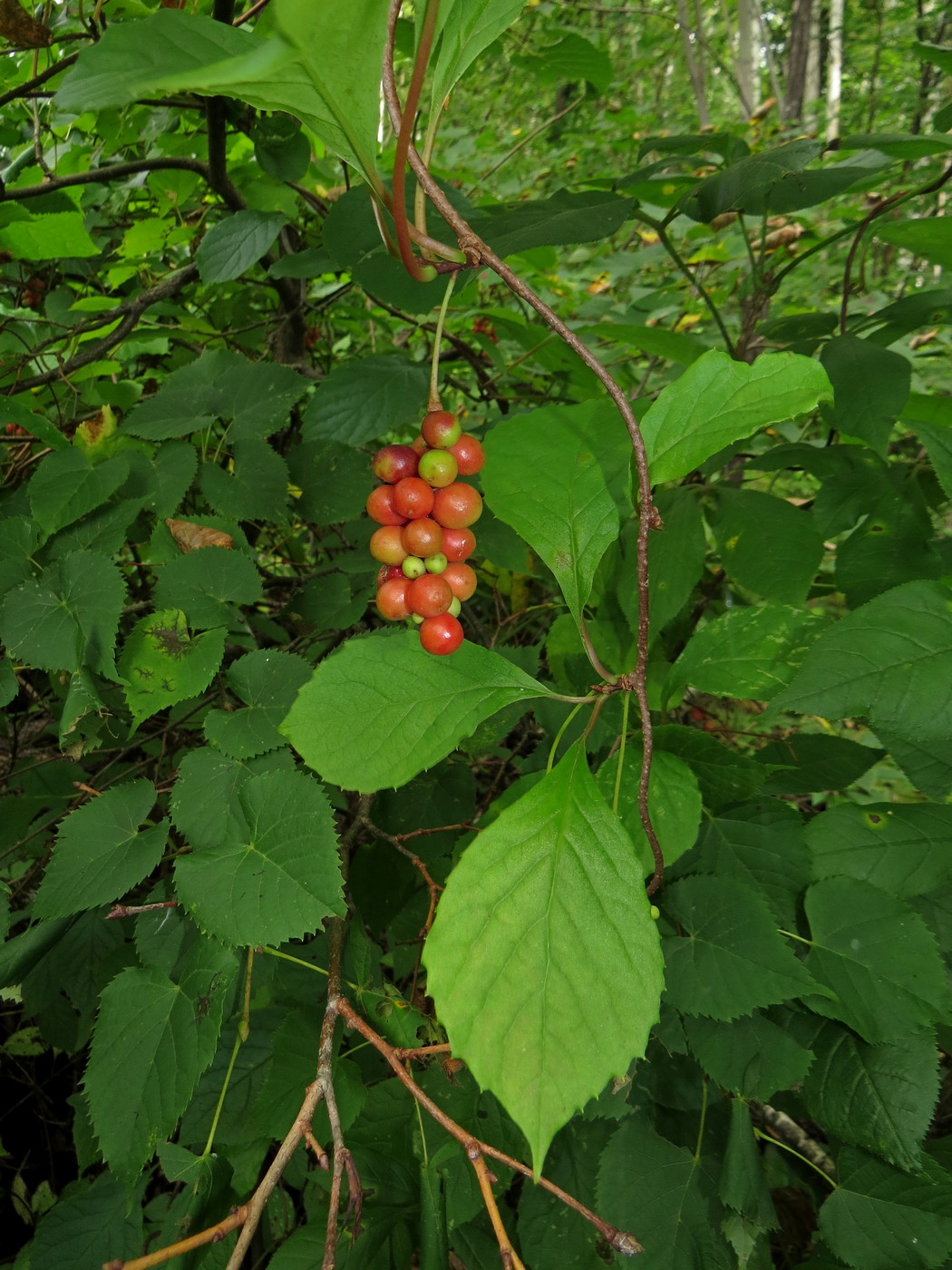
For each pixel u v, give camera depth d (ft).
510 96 5.83
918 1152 0.95
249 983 0.99
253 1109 1.07
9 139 1.86
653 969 0.66
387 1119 1.09
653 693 1.33
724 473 2.01
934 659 0.85
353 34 0.53
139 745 1.49
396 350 2.46
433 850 1.36
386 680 0.79
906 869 1.06
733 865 1.10
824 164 2.14
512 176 4.53
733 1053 1.00
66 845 0.97
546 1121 0.62
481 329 2.29
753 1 7.32
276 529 1.94
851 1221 0.99
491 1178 0.73
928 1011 0.96
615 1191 1.05
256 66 0.50
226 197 1.67
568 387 2.19
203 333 2.01
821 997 0.98
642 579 0.76
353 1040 1.28
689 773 1.00
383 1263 0.95
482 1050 0.64
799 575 1.24
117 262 2.04
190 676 1.07
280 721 1.03
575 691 1.35
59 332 2.05
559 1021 0.64
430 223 1.19
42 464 1.23
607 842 0.70
